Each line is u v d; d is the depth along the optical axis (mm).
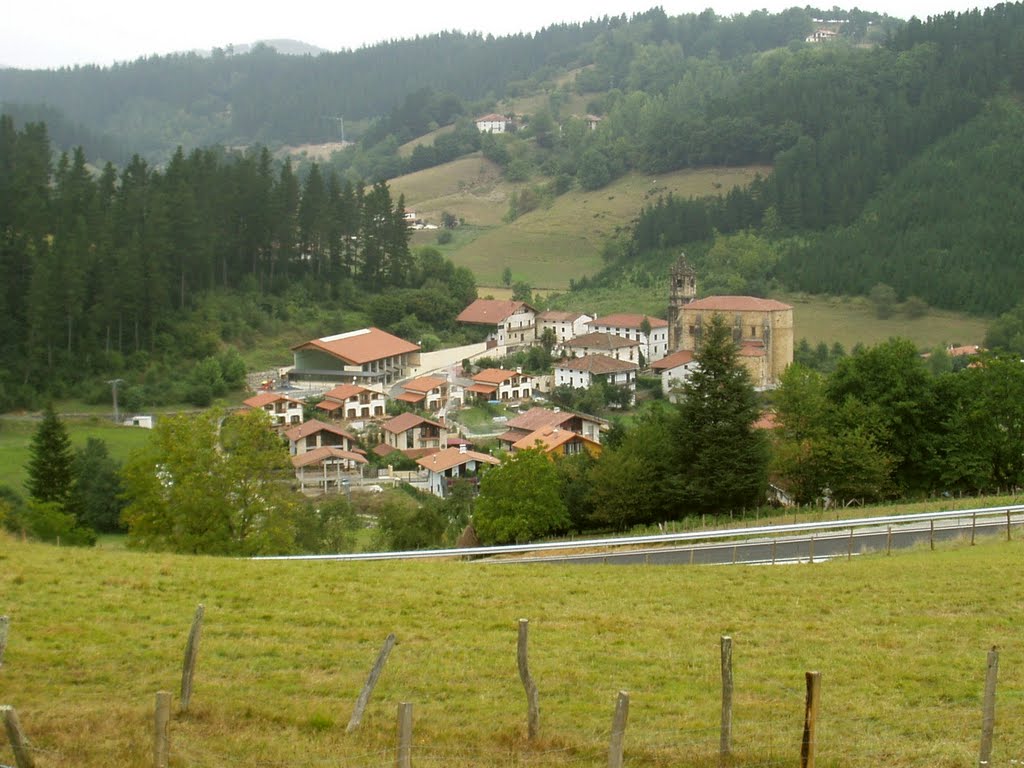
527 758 28594
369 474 142875
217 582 47750
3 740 28594
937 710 33156
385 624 42344
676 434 91000
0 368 163875
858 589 49344
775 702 33938
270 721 31062
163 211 187375
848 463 88938
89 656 36531
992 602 46156
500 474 90250
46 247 178750
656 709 33281
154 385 170875
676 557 64625
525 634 29828
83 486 112688
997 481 94812
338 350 185625
